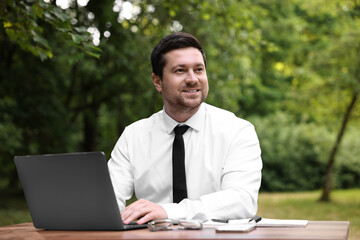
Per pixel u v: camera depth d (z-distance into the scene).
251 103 21.91
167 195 2.61
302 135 19.80
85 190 1.92
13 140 10.55
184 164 2.54
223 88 12.71
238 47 12.18
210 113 2.66
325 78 13.27
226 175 2.47
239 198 2.27
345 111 13.80
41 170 2.00
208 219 2.16
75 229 2.00
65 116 12.98
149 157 2.64
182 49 2.46
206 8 9.99
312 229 1.83
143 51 11.57
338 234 1.68
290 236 1.64
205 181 2.53
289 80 22.06
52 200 2.01
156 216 2.07
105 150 14.07
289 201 14.66
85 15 11.73
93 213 1.93
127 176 2.68
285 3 17.00
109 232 1.89
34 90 12.31
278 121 20.59
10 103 10.84
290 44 18.23
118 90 13.05
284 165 19.62
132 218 2.04
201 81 2.48
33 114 12.12
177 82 2.45
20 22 4.68
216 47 12.37
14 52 11.78
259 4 16.52
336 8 13.20
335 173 19.44
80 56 4.20
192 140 2.59
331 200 14.56
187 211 2.16
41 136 13.04
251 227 1.83
